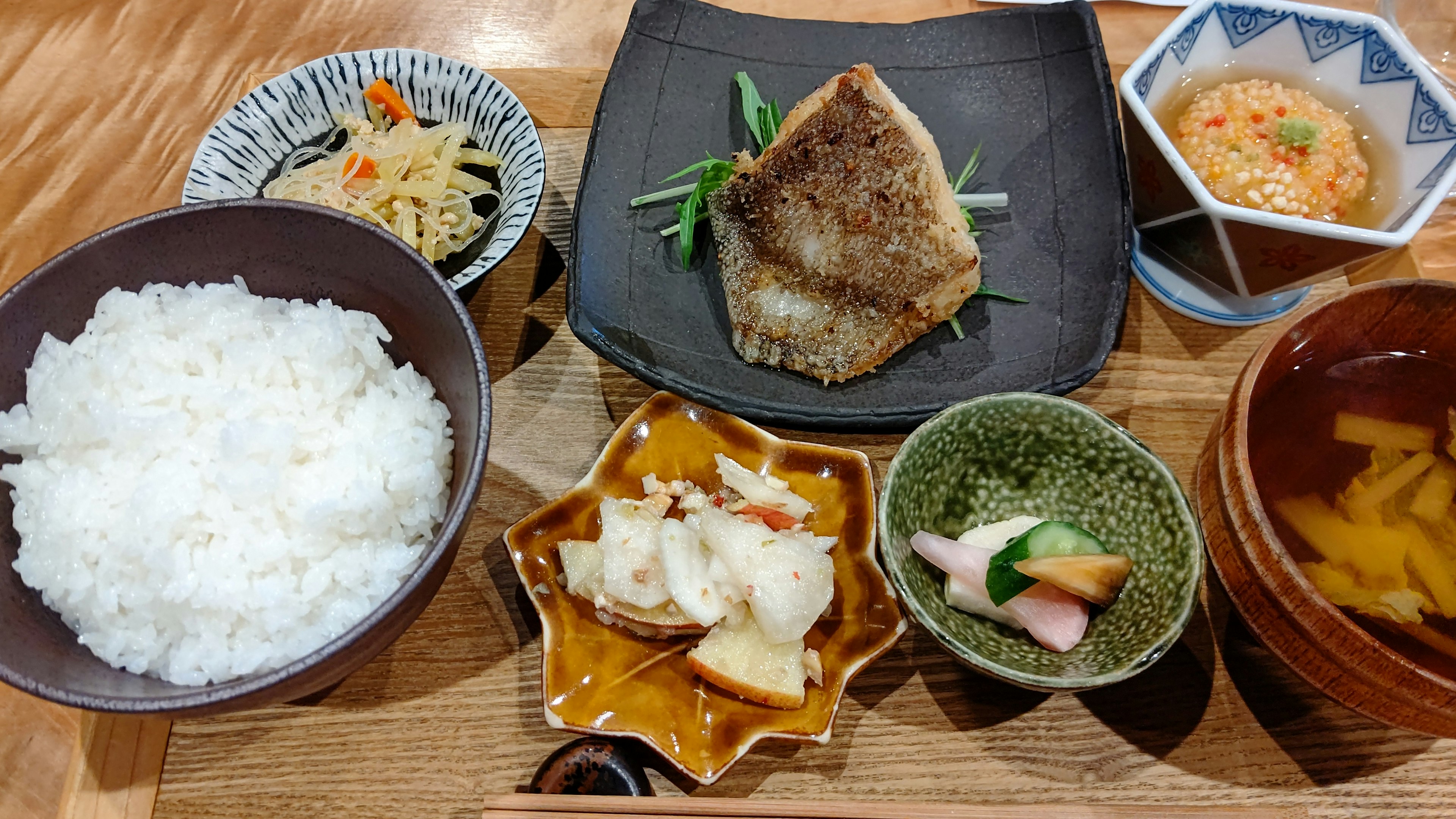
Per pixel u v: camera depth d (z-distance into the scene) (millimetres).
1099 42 375
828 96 351
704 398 319
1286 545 277
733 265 351
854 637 286
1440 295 274
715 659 274
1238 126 336
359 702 288
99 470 262
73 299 267
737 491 308
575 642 286
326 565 259
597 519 307
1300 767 279
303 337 276
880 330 337
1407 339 290
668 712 276
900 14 424
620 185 370
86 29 423
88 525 253
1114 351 348
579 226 346
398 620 237
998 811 246
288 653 249
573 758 264
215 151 360
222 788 276
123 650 245
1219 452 267
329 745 281
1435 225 363
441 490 270
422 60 378
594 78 406
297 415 274
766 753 282
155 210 383
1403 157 332
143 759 278
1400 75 331
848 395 338
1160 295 355
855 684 291
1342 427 291
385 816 273
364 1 430
